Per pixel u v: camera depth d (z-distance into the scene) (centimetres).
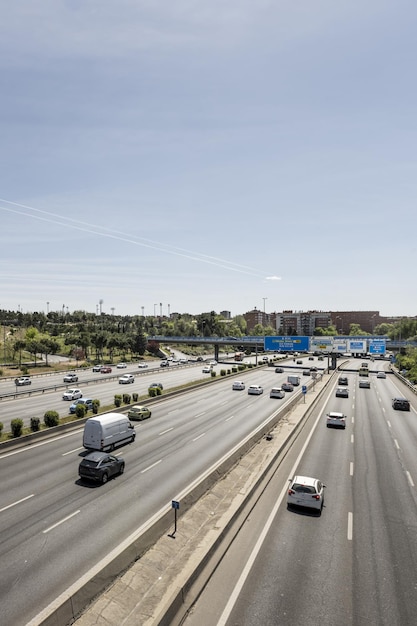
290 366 11881
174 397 5897
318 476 2594
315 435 3734
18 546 1670
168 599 1247
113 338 13488
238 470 2695
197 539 1748
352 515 2017
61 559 1573
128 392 6369
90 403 4638
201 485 2259
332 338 9906
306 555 1630
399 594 1391
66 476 2531
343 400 5894
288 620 1251
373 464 2866
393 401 5253
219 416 4512
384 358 16538
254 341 12038
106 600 1310
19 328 16875
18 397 5806
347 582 1454
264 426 3803
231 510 1925
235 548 1675
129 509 2048
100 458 2453
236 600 1341
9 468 2680
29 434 3319
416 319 19900
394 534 1828
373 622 1252
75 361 12644
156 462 2841
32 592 1367
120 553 1495
